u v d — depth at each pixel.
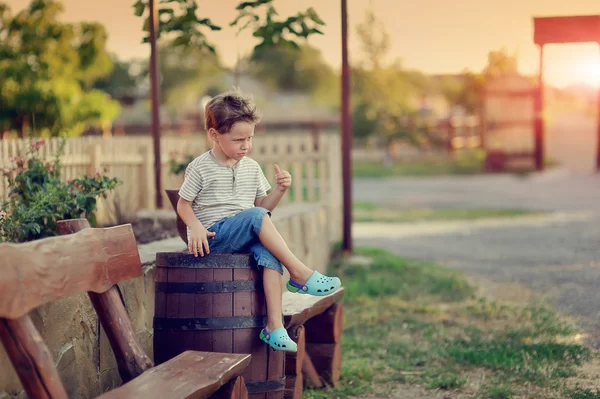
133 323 4.08
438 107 36.78
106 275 3.34
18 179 5.17
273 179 10.18
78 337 3.61
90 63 16.34
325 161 10.12
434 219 14.65
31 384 2.67
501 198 18.62
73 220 3.30
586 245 10.45
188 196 3.60
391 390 4.65
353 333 6.13
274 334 3.52
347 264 8.97
